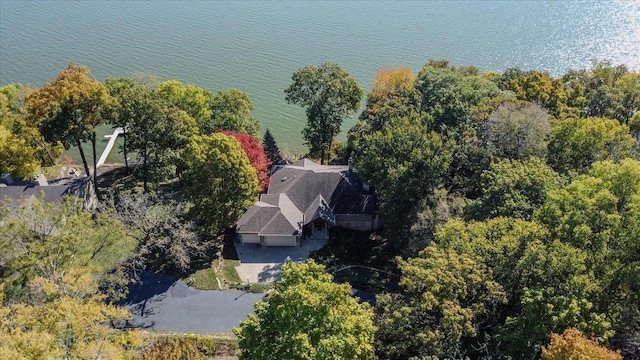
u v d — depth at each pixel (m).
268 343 29.73
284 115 89.88
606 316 31.53
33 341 27.55
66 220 41.84
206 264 51.97
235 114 71.00
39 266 37.22
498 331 31.80
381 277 50.50
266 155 68.38
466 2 137.62
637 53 105.69
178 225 50.19
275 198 58.59
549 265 33.38
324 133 73.56
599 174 40.78
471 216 45.09
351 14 129.25
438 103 64.00
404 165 49.78
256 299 47.72
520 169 45.72
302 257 54.09
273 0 140.88
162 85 70.62
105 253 50.44
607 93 73.62
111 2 139.62
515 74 84.31
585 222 35.88
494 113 56.06
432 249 36.91
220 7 134.75
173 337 41.78
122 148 80.19
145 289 48.38
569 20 123.31
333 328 29.56
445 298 32.88
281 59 103.38
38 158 71.12
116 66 99.81
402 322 32.84
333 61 102.19
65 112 57.50
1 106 66.94
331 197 59.34
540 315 30.41
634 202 35.59
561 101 73.50
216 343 41.94
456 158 55.62
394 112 62.69
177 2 139.00
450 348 30.80
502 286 33.84
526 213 42.03
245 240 55.62
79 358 29.17
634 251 33.72
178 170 64.62
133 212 51.22
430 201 48.38
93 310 31.41
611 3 135.75
